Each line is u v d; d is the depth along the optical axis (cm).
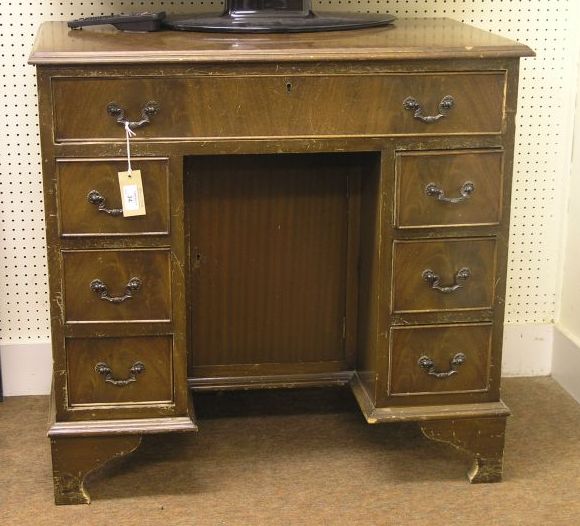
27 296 270
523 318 287
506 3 264
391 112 207
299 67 202
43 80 198
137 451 243
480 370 226
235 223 240
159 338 217
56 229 207
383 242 215
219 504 221
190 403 230
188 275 243
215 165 235
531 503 223
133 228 209
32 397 273
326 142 207
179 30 226
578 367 272
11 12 250
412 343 222
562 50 269
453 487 229
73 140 202
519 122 272
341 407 267
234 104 203
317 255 245
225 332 248
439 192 212
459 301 221
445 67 206
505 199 216
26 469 235
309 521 215
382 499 224
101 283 211
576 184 273
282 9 228
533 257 284
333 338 251
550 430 256
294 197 240
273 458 241
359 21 229
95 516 217
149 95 201
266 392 275
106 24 227
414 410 225
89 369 217
